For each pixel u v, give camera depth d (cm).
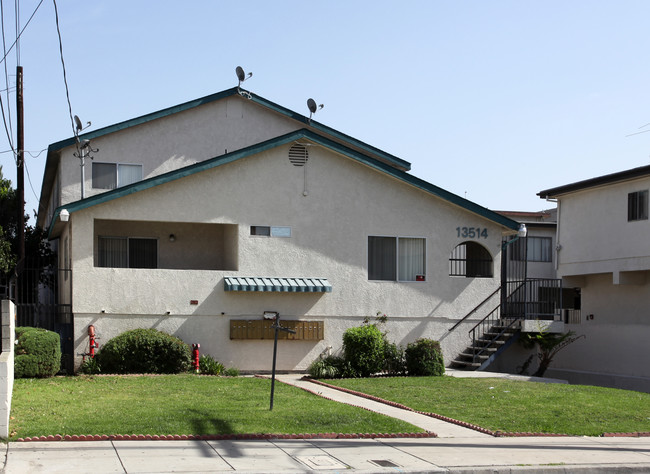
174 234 2202
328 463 945
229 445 1023
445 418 1309
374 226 2159
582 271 2900
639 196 2627
